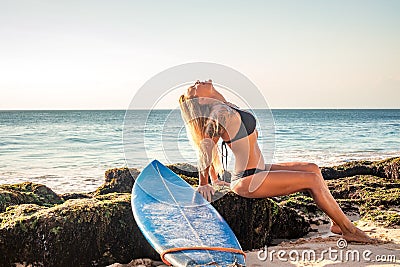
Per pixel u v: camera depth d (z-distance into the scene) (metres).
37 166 13.02
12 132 26.66
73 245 4.21
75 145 19.33
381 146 20.59
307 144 21.09
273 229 5.31
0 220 4.48
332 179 8.98
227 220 4.99
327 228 5.89
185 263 3.35
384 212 5.92
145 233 3.83
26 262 4.17
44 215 4.29
